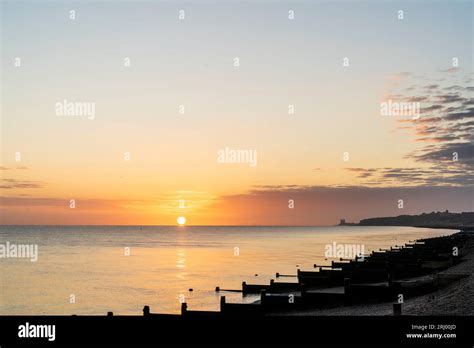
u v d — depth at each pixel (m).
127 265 93.00
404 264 51.59
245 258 108.38
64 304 50.91
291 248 147.25
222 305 32.44
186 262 98.88
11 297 55.38
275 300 33.50
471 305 26.83
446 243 92.06
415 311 27.67
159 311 45.72
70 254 122.06
